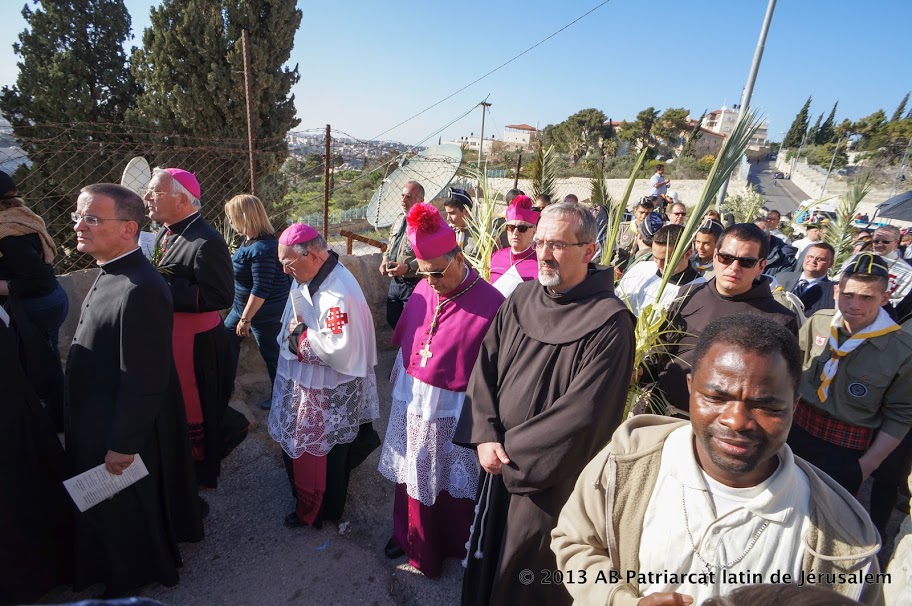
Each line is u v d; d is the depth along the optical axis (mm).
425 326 2393
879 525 2697
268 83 10883
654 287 2895
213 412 2984
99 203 1969
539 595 1823
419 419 2312
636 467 1197
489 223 3416
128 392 1996
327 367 2514
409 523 2473
